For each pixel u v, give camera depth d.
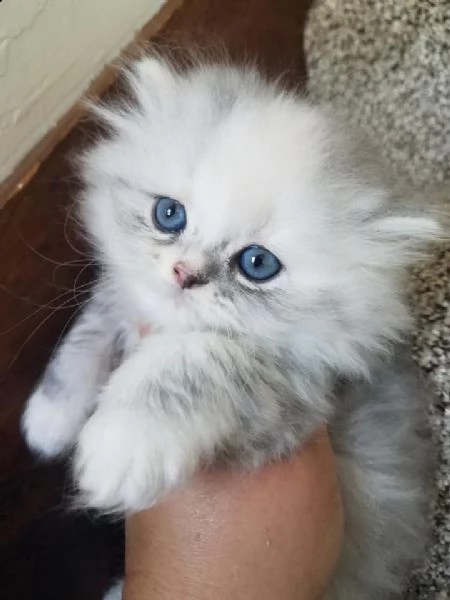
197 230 0.15
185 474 0.14
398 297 0.16
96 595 0.21
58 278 0.21
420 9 0.22
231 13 0.24
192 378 0.15
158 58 0.19
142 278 0.16
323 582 0.15
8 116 0.19
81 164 0.18
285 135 0.15
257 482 0.15
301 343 0.15
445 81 0.22
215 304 0.15
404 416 0.18
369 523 0.17
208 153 0.15
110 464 0.14
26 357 0.21
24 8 0.17
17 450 0.21
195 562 0.15
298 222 0.15
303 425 0.15
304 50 0.25
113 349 0.18
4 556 0.21
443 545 0.19
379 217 0.16
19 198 0.20
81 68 0.20
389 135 0.22
